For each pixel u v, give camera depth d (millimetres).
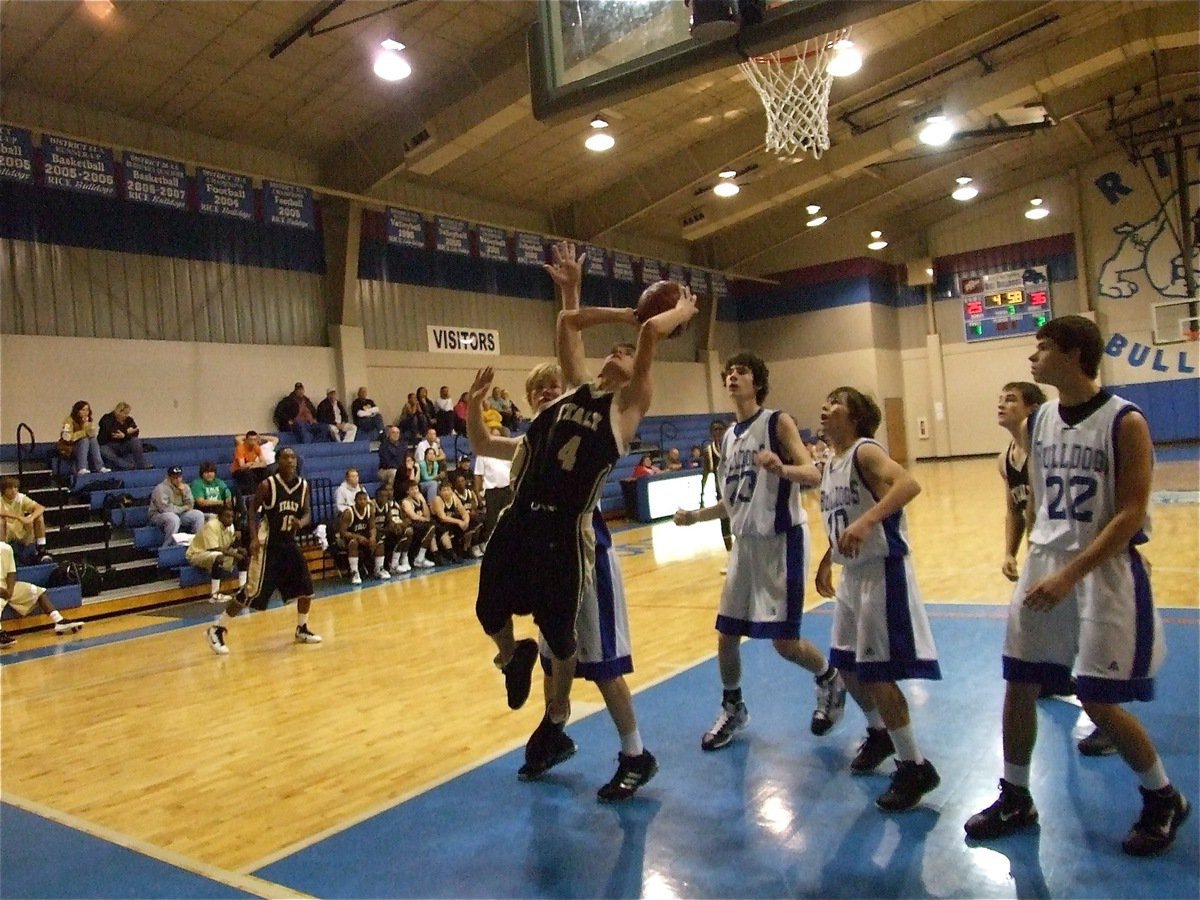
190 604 9867
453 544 12055
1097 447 2689
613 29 5484
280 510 6984
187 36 10703
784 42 4852
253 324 14188
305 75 12000
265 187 12391
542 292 19578
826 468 3443
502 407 16469
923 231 24969
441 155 13203
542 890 2695
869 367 23859
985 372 24156
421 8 10867
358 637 7227
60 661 7242
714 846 2906
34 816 3695
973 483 16609
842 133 16984
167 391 12883
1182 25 13586
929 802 3123
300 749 4355
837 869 2688
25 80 11117
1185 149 21047
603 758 3836
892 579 3150
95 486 10789
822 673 3885
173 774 4133
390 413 16141
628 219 17828
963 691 4320
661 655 5648
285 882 2879
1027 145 20797
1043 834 2824
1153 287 21703
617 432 2988
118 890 2910
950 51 14031
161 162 11195
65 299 12086
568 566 2977
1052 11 14141
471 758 3990
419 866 2922
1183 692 4086
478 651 6332
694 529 13953
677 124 15398
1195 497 11477
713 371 23531
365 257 16078
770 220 22562
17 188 11750
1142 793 2699
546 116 5738
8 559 8305
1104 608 2646
